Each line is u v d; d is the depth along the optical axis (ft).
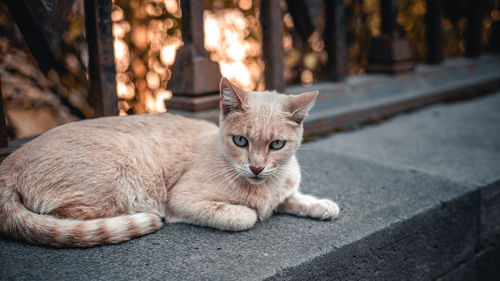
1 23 2.71
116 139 2.01
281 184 2.10
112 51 2.33
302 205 2.12
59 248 1.83
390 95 3.86
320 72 4.20
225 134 2.01
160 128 2.17
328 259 1.86
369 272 2.01
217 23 3.48
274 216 2.13
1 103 2.22
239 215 1.97
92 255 1.80
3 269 1.70
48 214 1.90
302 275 1.80
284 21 3.95
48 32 2.21
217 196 2.03
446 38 5.49
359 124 3.52
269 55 2.97
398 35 4.01
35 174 1.90
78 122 2.10
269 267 1.76
